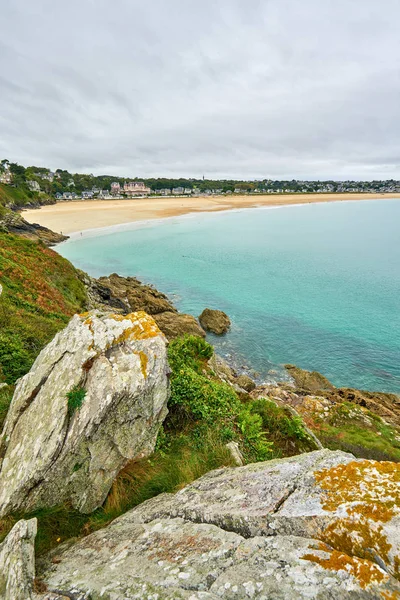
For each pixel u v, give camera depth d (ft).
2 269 70.90
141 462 20.12
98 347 21.54
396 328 107.45
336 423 53.16
